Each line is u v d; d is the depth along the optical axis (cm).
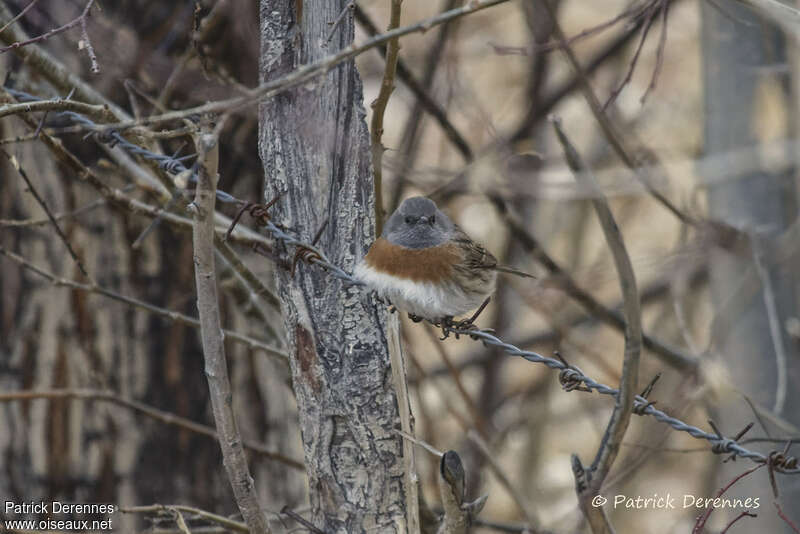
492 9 1953
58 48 1092
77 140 1184
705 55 1098
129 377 1194
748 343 1081
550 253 2009
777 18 718
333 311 773
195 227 676
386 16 2038
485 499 708
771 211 1067
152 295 1202
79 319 1191
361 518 768
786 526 1046
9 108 783
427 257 823
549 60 1525
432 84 1405
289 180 779
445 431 1802
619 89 923
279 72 771
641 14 898
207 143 617
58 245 1189
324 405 774
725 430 1098
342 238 784
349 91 779
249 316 1123
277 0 774
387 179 1241
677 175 1378
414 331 2234
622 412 599
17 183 1186
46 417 1184
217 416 711
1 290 1197
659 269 1189
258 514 730
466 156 1238
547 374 1769
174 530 1000
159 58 1070
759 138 1059
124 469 1189
